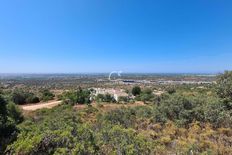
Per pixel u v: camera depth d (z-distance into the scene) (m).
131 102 27.88
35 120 13.49
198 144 5.95
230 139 6.48
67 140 5.27
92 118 11.43
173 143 6.18
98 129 7.25
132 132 6.48
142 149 5.39
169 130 7.56
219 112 8.80
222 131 7.25
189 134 7.07
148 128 8.19
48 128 6.73
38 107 31.83
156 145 5.93
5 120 6.83
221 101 9.92
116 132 6.33
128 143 5.63
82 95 34.38
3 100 7.48
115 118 9.69
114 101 31.61
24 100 38.47
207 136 6.80
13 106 13.95
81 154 4.93
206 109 8.99
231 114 8.89
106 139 5.89
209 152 5.46
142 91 43.75
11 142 5.79
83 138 5.59
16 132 6.42
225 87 10.45
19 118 14.21
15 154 5.04
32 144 5.02
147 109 10.62
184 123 8.38
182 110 9.20
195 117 8.87
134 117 9.68
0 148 5.50
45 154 4.98
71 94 36.69
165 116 9.30
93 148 5.18
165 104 10.02
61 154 4.77
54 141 5.19
